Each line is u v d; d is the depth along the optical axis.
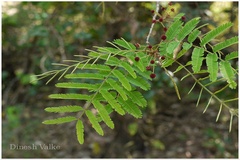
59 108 0.91
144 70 1.05
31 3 3.63
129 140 4.06
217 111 5.21
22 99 4.53
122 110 0.94
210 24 2.71
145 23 3.28
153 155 4.15
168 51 0.96
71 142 4.41
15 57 4.77
